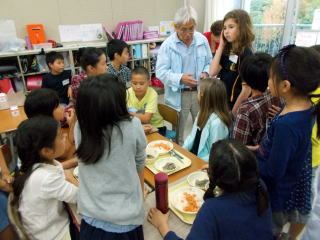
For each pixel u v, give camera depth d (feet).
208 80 5.52
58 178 3.77
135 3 15.90
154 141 5.81
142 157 3.15
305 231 4.84
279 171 3.26
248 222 2.66
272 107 4.27
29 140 3.72
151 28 16.94
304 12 11.85
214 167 2.69
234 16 6.07
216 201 2.71
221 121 5.43
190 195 3.89
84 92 2.60
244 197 2.70
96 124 2.63
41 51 12.43
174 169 4.63
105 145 2.68
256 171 2.69
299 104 3.14
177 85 7.88
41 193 3.68
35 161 3.83
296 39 12.48
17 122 7.30
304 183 3.61
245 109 4.35
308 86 2.96
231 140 2.87
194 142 6.03
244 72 4.40
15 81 12.72
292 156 3.28
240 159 2.60
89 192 2.92
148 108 7.26
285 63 3.00
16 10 12.59
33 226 3.83
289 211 3.74
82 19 14.46
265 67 4.07
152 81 16.80
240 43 6.18
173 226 3.39
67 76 10.85
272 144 3.29
